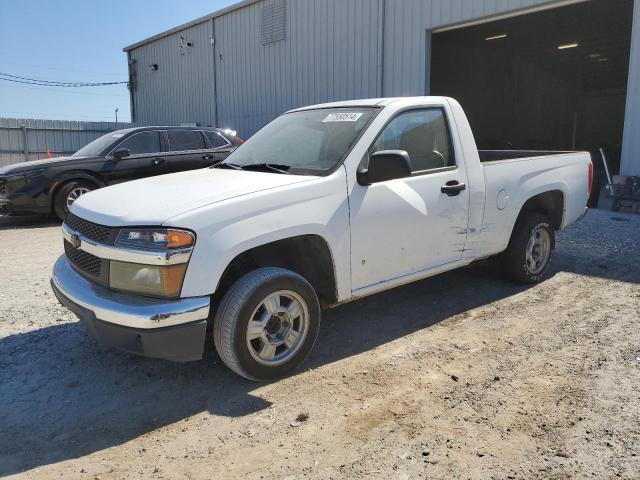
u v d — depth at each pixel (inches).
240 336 134.3
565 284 224.1
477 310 195.0
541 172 215.5
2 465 110.9
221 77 832.3
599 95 1291.8
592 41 810.8
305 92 677.3
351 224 152.6
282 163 167.5
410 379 144.0
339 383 142.6
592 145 1305.4
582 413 125.5
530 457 109.8
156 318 121.6
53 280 152.1
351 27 599.5
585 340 166.9
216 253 128.3
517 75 979.9
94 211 140.7
